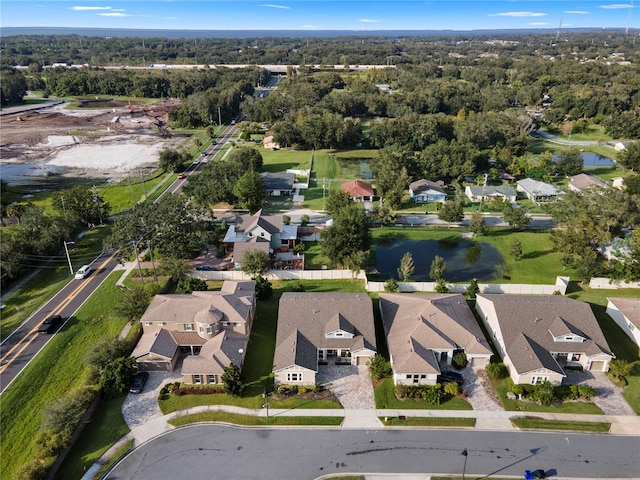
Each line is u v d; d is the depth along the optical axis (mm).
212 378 52969
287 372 52719
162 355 54562
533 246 89750
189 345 57406
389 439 46281
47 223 88562
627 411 49688
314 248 88312
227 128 196500
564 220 85312
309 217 103125
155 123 199500
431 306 60500
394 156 121375
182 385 52781
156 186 123750
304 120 164250
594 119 192500
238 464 43531
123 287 73938
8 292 73938
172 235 79625
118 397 51188
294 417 48812
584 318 58594
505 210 96875
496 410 49844
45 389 52875
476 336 57000
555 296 66188
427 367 52219
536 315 59031
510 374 54531
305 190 121500
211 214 92812
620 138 173375
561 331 56281
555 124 188500
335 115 163625
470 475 42594
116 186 123625
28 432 47281
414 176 123812
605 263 80375
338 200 98375
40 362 56781
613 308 65062
